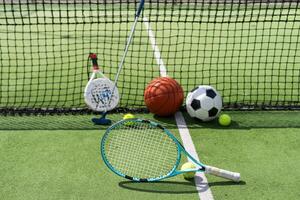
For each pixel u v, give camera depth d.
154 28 6.63
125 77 4.45
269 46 5.56
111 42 5.52
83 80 4.34
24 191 2.70
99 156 3.01
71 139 3.20
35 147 3.11
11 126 3.38
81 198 2.65
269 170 2.88
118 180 2.79
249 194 2.68
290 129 3.34
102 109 3.50
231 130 3.33
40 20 7.21
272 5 8.54
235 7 8.34
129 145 3.10
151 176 2.81
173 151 3.05
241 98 3.94
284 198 2.65
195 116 3.39
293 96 3.99
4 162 2.95
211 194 2.68
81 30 6.49
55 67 4.71
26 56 5.12
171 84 3.44
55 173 2.85
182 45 5.60
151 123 2.70
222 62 4.94
